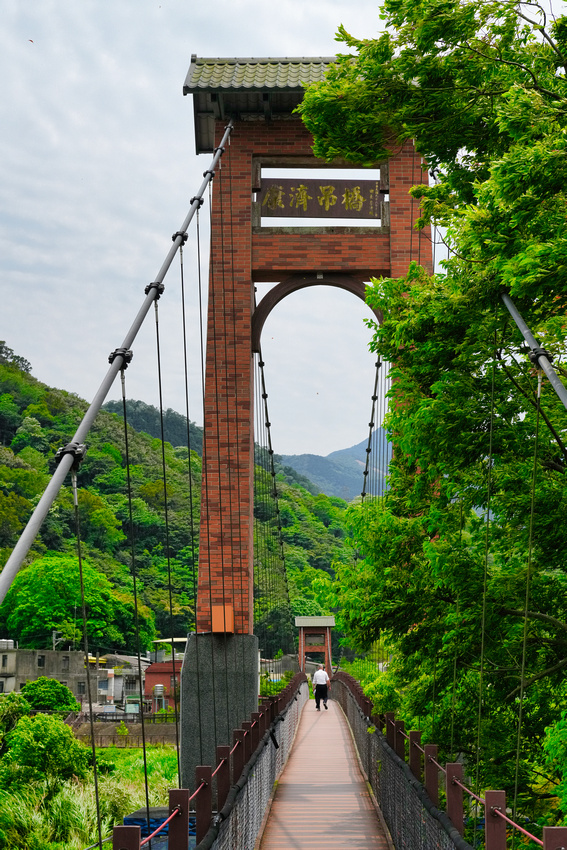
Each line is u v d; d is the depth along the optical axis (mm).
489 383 7766
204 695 14250
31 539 3061
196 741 14102
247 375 15289
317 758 16953
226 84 15141
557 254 5707
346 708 25562
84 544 70500
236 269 15516
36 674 51438
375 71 8445
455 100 8336
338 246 15625
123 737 35281
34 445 92375
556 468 7848
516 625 7859
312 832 10023
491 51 8156
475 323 7395
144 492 82188
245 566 14734
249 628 14609
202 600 14633
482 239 6461
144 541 76125
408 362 8266
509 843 7734
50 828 14711
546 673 7746
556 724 6434
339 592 9430
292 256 15609
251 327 15625
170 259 7719
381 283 8508
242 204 15672
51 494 3426
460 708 8883
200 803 5820
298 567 75562
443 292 7719
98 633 58312
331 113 8867
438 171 9500
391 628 9180
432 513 7977
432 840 6543
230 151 15852
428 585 8727
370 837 9766
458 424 7496
